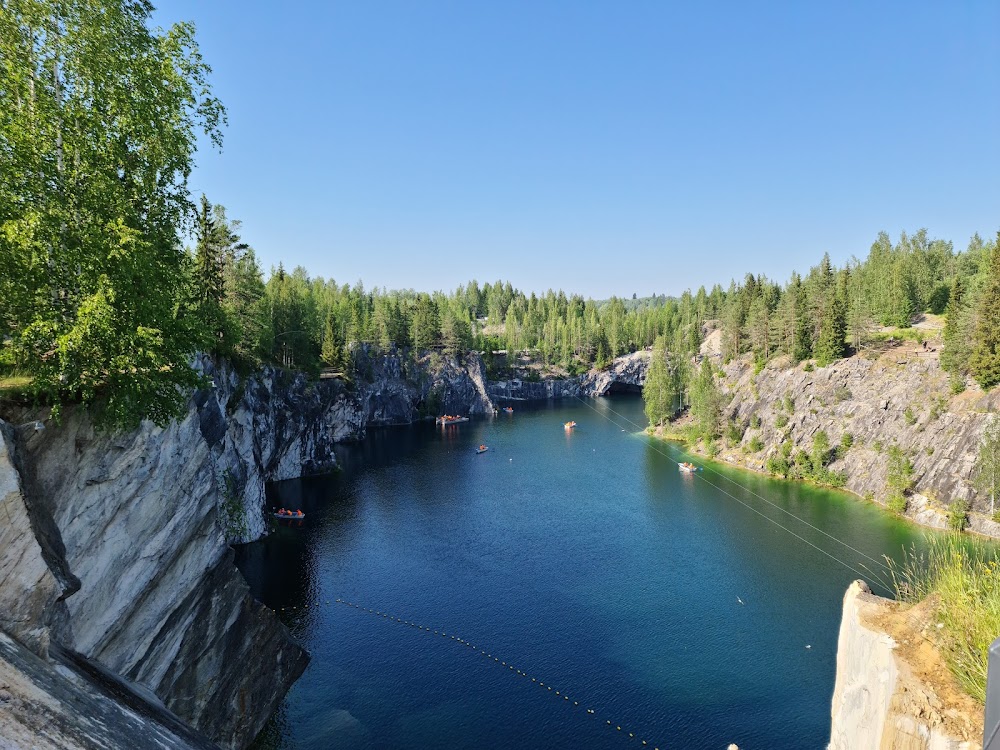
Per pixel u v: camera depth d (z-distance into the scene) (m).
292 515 74.75
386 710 36.78
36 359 16.66
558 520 74.31
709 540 66.69
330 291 186.12
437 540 67.00
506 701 37.88
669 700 38.09
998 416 70.00
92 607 19.53
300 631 46.50
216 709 27.16
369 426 153.25
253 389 79.94
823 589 53.84
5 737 10.77
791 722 35.91
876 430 89.81
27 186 16.45
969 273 154.25
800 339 112.62
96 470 19.39
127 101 18.55
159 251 19.80
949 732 11.17
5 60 16.22
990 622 12.33
